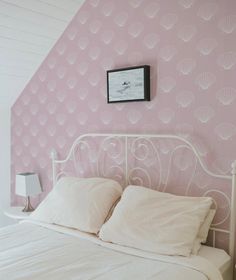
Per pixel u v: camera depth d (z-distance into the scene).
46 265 1.94
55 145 3.42
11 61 3.24
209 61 2.40
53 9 2.95
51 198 2.82
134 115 2.81
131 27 2.80
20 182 3.43
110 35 2.93
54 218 2.65
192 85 2.48
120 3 2.86
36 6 2.82
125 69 2.79
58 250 2.17
